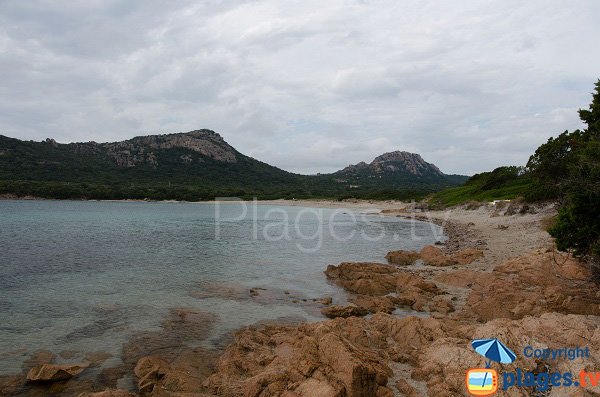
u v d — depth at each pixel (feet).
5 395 36.70
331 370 33.53
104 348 47.57
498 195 249.75
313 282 83.30
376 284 75.20
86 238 152.76
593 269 53.16
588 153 56.34
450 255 106.63
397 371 37.27
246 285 79.30
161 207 393.70
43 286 77.00
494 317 52.85
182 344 48.96
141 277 85.71
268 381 33.81
